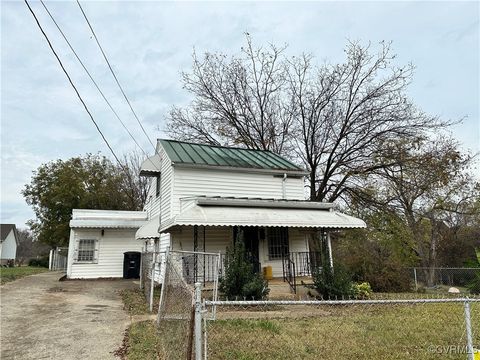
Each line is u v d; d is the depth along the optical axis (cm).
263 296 1195
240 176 1772
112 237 2334
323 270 1346
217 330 787
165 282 859
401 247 2725
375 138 2431
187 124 2956
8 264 4903
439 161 2325
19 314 1009
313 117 2645
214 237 1589
